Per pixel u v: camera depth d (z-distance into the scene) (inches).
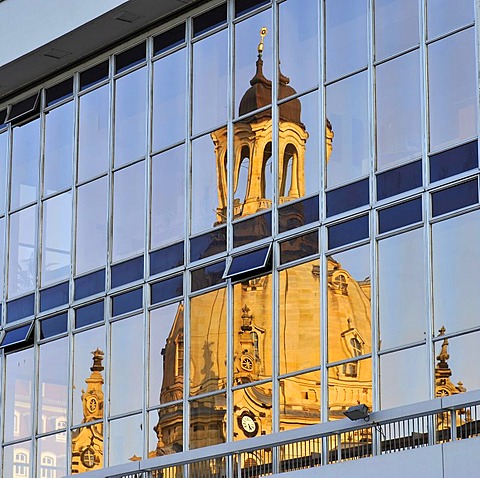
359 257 2014.0
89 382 2381.9
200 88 2308.1
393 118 2018.9
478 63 1929.1
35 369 2485.2
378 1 2068.2
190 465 2122.3
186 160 2304.4
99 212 2437.3
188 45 2341.3
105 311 2381.9
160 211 2330.2
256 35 2235.5
